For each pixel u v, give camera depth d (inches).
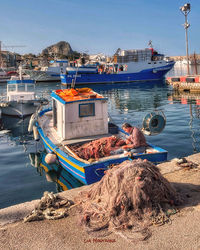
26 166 356.5
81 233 139.9
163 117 319.0
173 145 414.3
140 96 1139.9
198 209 155.3
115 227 141.6
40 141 492.1
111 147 304.5
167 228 139.3
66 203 172.9
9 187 289.3
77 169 274.8
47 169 345.4
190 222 143.1
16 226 148.9
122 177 164.2
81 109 354.9
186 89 1252.5
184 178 202.2
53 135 393.1
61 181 304.7
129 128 287.3
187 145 410.3
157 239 131.1
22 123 687.1
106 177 173.0
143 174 162.6
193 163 230.2
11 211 165.0
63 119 349.4
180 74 2522.1
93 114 362.6
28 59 4138.8
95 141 315.0
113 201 156.2
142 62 1907.0
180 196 170.1
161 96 1109.7
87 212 157.8
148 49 2033.7
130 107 849.5
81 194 184.1
